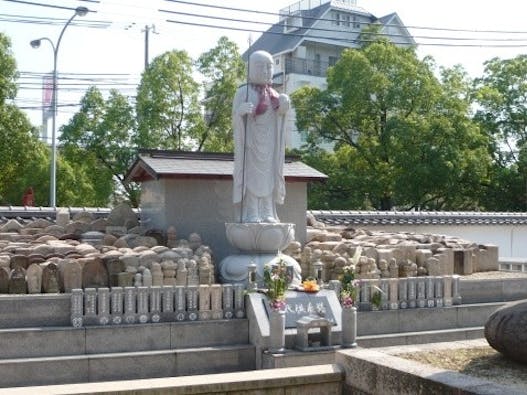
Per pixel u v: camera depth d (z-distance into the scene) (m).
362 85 29.27
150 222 16.33
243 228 13.53
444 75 31.19
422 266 15.41
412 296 13.86
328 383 8.53
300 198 16.45
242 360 11.80
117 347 11.34
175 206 15.21
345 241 16.56
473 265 17.05
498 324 8.10
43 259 12.64
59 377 10.73
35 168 29.75
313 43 46.75
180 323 11.74
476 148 31.30
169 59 28.73
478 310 14.43
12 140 28.44
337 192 31.31
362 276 14.14
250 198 14.02
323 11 46.59
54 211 19.98
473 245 17.72
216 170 15.39
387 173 30.14
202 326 11.88
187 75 28.92
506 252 26.20
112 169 29.64
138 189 29.47
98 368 10.95
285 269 12.75
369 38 32.41
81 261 12.26
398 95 29.20
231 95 29.38
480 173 30.52
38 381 10.64
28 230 16.12
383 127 30.38
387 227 23.52
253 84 14.05
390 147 29.53
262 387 8.31
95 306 11.41
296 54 46.66
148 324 11.55
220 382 8.17
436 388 6.95
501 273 16.92
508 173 33.72
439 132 28.80
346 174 30.23
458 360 8.30
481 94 34.44
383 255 14.86
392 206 31.81
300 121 31.83
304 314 12.23
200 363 11.52
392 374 7.61
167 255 13.01
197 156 16.20
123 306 11.58
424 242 17.67
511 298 15.29
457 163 28.95
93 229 16.48
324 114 31.62
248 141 13.89
